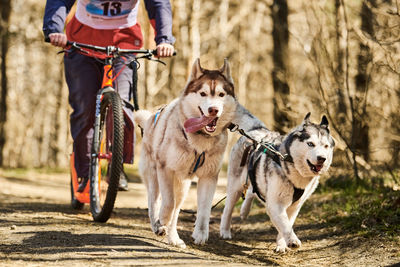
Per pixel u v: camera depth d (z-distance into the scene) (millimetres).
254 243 4699
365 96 6477
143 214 5836
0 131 16922
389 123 6508
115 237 3750
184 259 3215
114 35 4812
